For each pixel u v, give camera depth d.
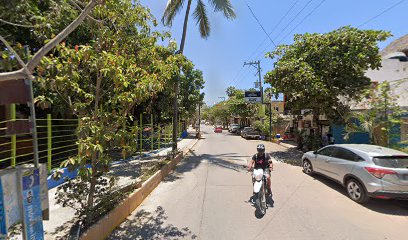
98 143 3.74
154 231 4.52
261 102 31.12
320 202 6.21
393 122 8.59
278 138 23.75
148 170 8.85
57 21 5.29
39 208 2.89
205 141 26.45
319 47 12.39
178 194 6.88
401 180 5.48
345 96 12.79
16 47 3.31
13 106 6.04
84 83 4.36
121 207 4.92
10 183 2.55
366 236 4.39
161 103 16.42
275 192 7.07
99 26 4.84
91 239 3.74
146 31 5.71
